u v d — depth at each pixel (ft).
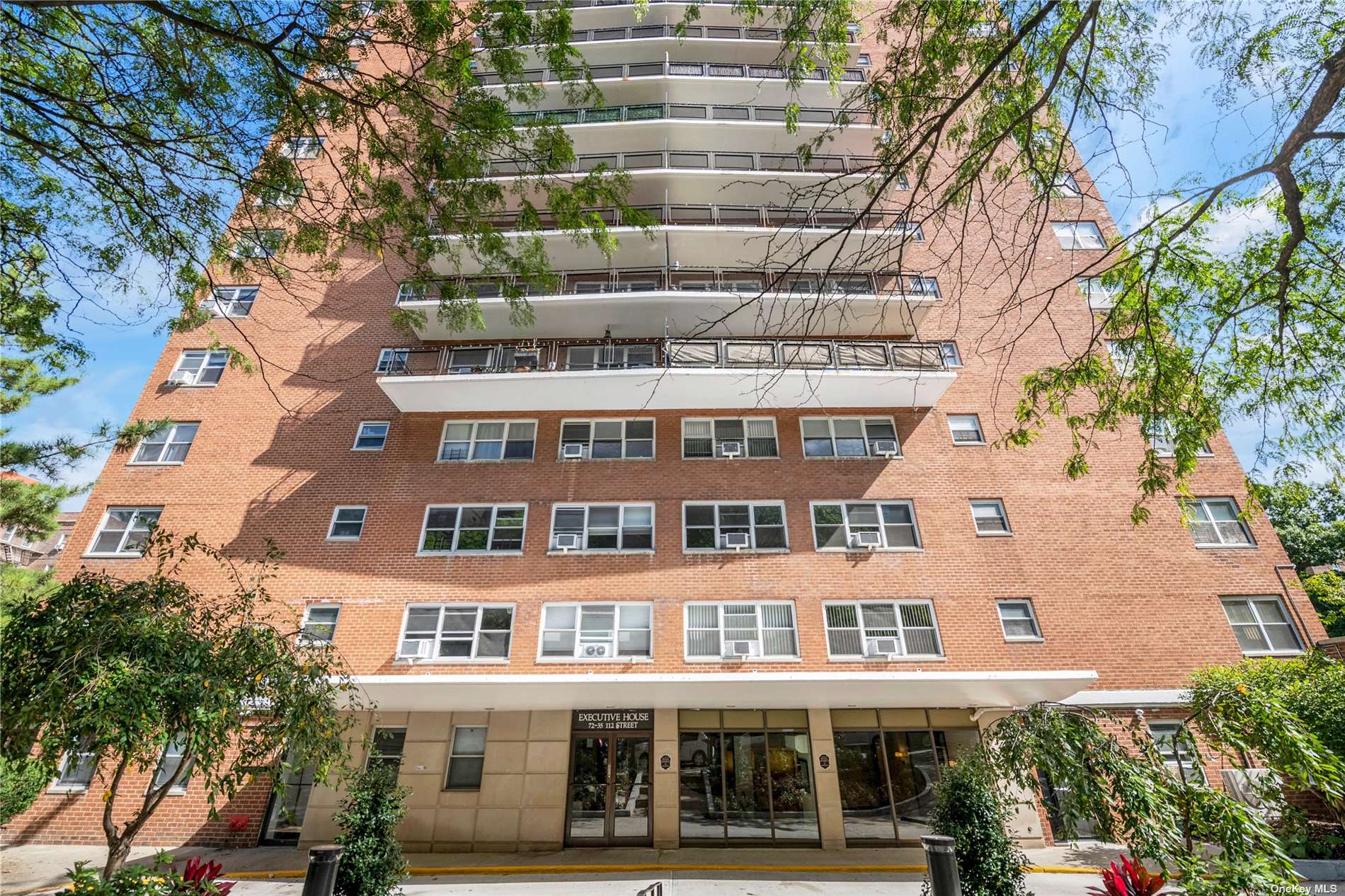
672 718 52.26
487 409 65.21
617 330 68.90
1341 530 79.10
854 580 57.00
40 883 38.78
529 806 49.24
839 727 52.03
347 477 61.87
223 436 63.67
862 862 43.75
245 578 56.80
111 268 27.20
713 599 56.34
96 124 22.97
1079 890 37.42
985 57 24.25
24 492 45.19
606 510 60.64
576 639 55.01
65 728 20.66
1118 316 29.91
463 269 69.10
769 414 65.21
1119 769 24.79
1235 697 26.68
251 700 26.14
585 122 78.64
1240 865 20.79
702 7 87.40
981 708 51.47
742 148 79.51
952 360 68.03
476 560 57.98
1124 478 61.52
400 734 52.19
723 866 42.93
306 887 26.14
